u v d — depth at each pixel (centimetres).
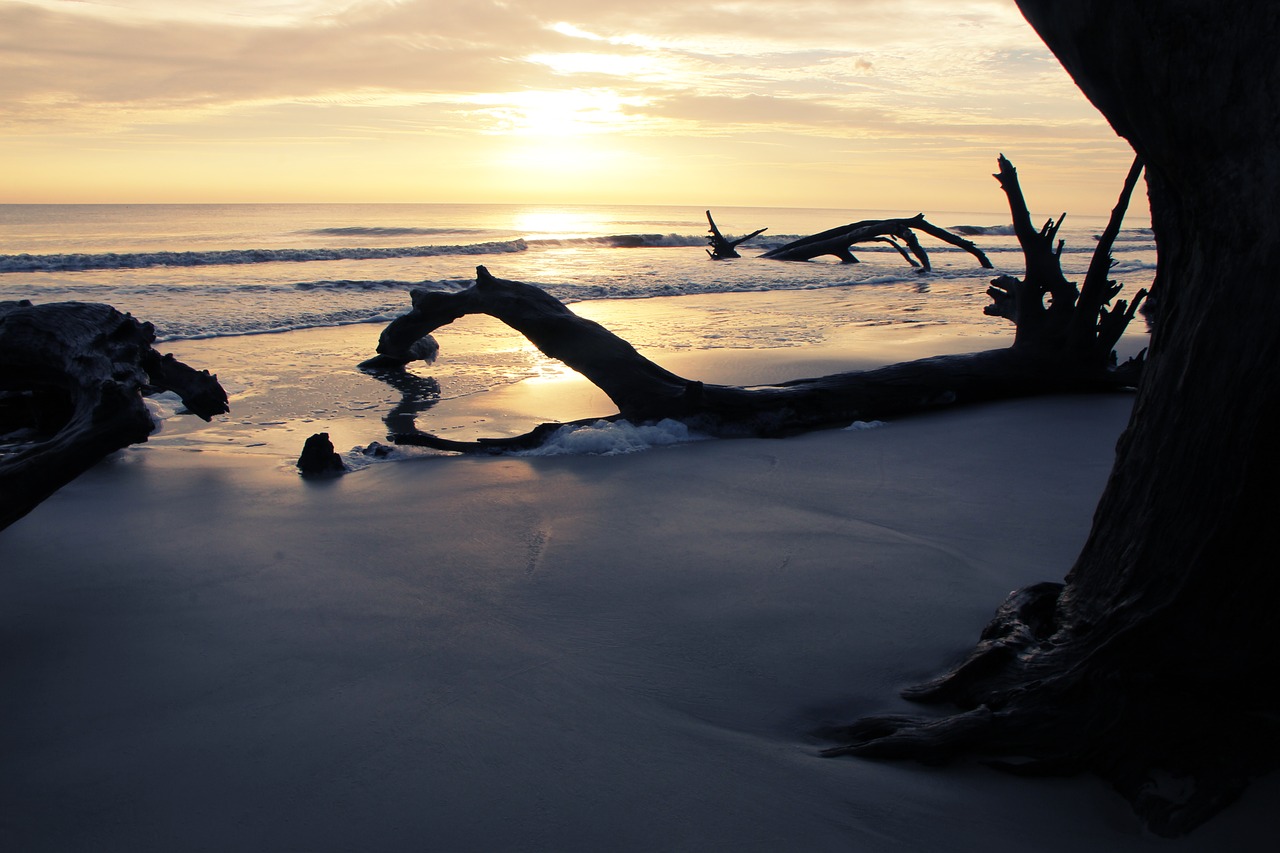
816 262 2497
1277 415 198
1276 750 208
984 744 238
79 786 241
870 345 1037
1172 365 230
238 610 350
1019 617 279
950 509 469
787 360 922
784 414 651
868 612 344
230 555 408
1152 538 227
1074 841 210
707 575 383
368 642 322
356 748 256
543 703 281
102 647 320
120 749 258
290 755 254
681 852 212
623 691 288
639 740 260
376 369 884
